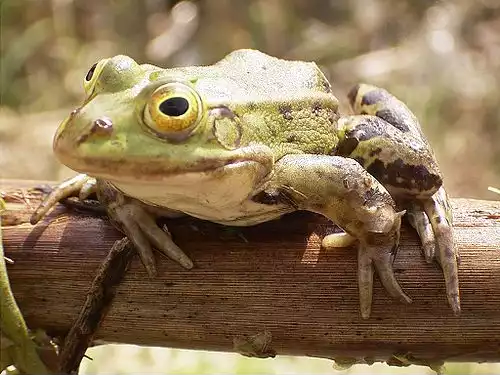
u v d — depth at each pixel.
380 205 0.13
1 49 0.35
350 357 0.14
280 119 0.14
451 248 0.13
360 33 0.35
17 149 0.32
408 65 0.33
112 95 0.12
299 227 0.14
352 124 0.15
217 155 0.12
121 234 0.14
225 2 0.36
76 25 0.37
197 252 0.14
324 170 0.13
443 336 0.13
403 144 0.14
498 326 0.13
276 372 0.23
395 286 0.13
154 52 0.35
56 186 0.14
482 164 0.31
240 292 0.13
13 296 0.13
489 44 0.34
